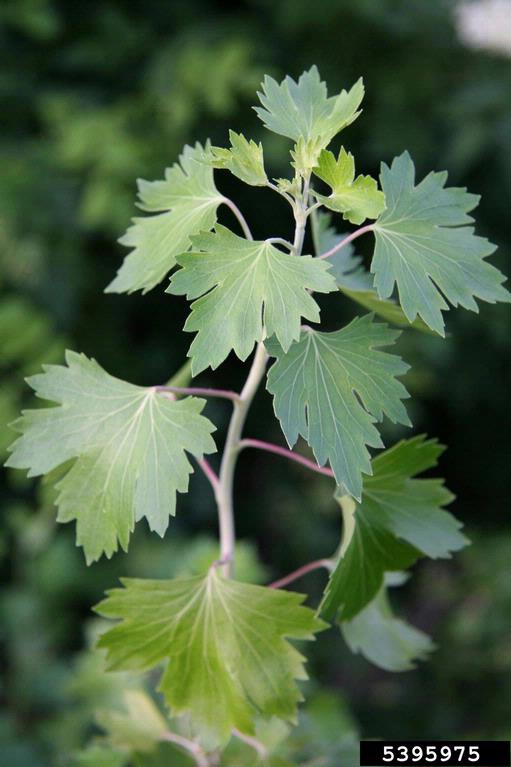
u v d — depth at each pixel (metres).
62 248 1.10
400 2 1.23
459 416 1.46
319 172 0.37
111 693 0.54
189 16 1.23
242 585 0.39
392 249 0.38
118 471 0.38
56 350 0.83
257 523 1.29
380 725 1.15
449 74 1.28
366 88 1.26
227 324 0.36
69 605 1.01
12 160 1.10
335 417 0.36
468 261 0.38
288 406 0.36
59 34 1.21
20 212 1.06
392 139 1.24
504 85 1.23
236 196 1.19
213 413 1.23
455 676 1.17
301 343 0.37
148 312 1.25
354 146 1.28
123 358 1.20
